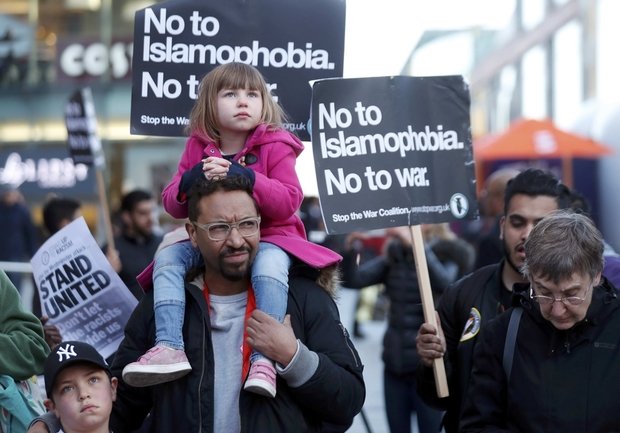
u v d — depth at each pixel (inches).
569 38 1023.0
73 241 191.5
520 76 1267.2
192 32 184.7
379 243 378.6
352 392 138.2
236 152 150.5
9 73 892.0
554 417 137.9
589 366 138.3
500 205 290.8
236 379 137.6
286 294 139.2
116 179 866.1
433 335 173.3
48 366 140.0
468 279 182.5
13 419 161.8
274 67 186.1
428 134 180.9
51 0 891.4
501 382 145.2
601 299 140.3
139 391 147.7
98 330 191.6
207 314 138.7
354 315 548.1
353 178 175.8
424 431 257.8
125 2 888.9
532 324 142.9
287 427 135.3
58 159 866.8
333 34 187.0
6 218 557.0
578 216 139.6
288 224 148.2
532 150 622.8
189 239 147.6
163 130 183.9
